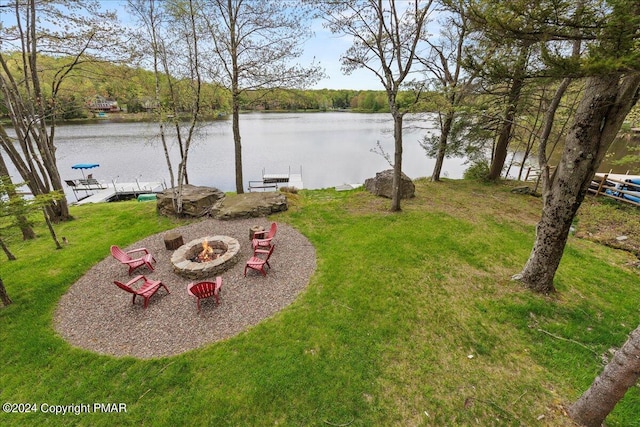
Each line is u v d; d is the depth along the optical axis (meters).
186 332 5.44
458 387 4.26
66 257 8.35
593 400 3.54
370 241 8.69
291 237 9.38
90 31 9.77
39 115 10.30
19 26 9.18
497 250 8.10
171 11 9.07
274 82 11.98
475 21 3.87
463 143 13.80
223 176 25.48
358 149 36.34
